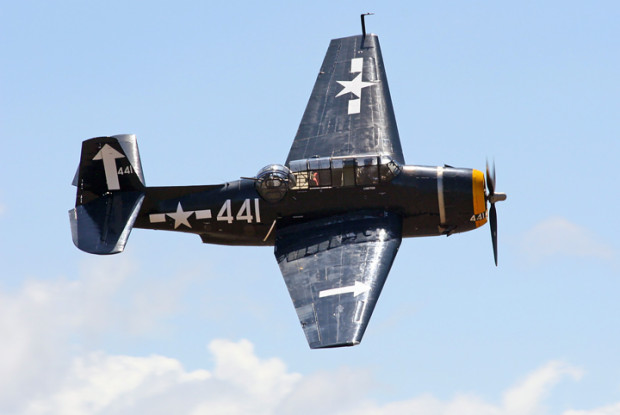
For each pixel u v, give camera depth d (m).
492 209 121.00
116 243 117.56
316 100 133.12
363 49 140.12
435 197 117.50
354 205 118.19
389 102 132.12
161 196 121.31
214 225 121.12
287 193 118.50
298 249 116.56
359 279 111.12
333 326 105.75
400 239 116.38
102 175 120.56
